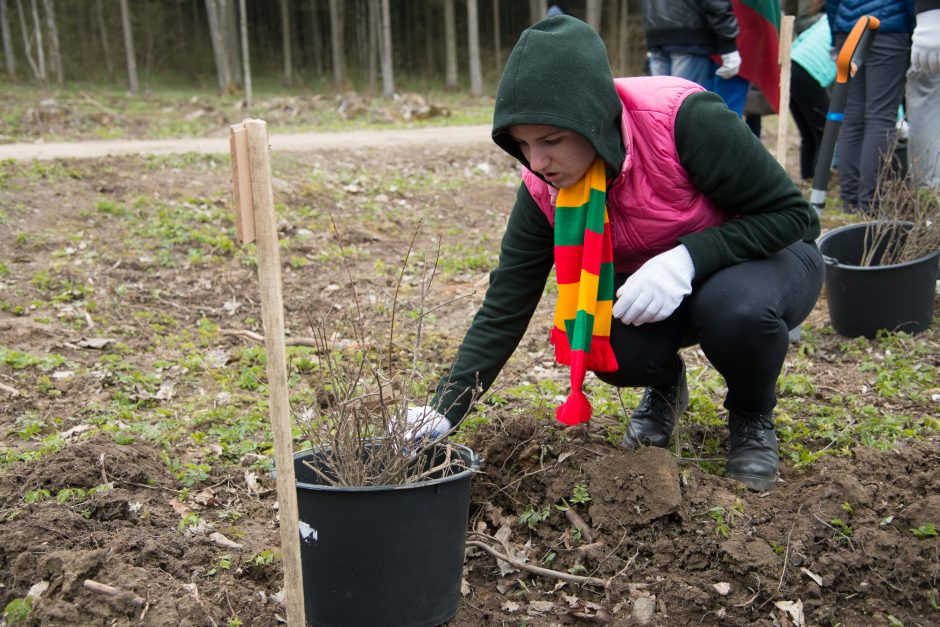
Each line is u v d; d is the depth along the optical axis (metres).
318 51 38.94
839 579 2.61
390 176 9.65
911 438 3.45
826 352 4.68
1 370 4.52
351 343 5.00
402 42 44.09
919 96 5.96
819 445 3.48
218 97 27.70
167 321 5.53
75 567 2.53
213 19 28.98
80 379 4.46
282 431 2.02
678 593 2.61
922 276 4.66
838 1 6.96
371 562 2.37
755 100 8.44
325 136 13.41
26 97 21.95
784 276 2.89
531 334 5.23
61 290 5.84
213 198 7.96
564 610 2.65
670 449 3.41
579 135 2.54
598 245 2.68
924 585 2.55
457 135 13.62
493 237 7.80
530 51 2.44
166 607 2.42
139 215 7.41
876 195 5.19
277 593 2.68
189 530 2.96
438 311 5.73
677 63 6.94
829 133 4.66
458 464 2.58
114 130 16.05
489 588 2.79
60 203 7.60
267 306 1.96
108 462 3.24
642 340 3.00
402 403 2.62
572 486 3.01
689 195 2.77
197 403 4.25
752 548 2.67
